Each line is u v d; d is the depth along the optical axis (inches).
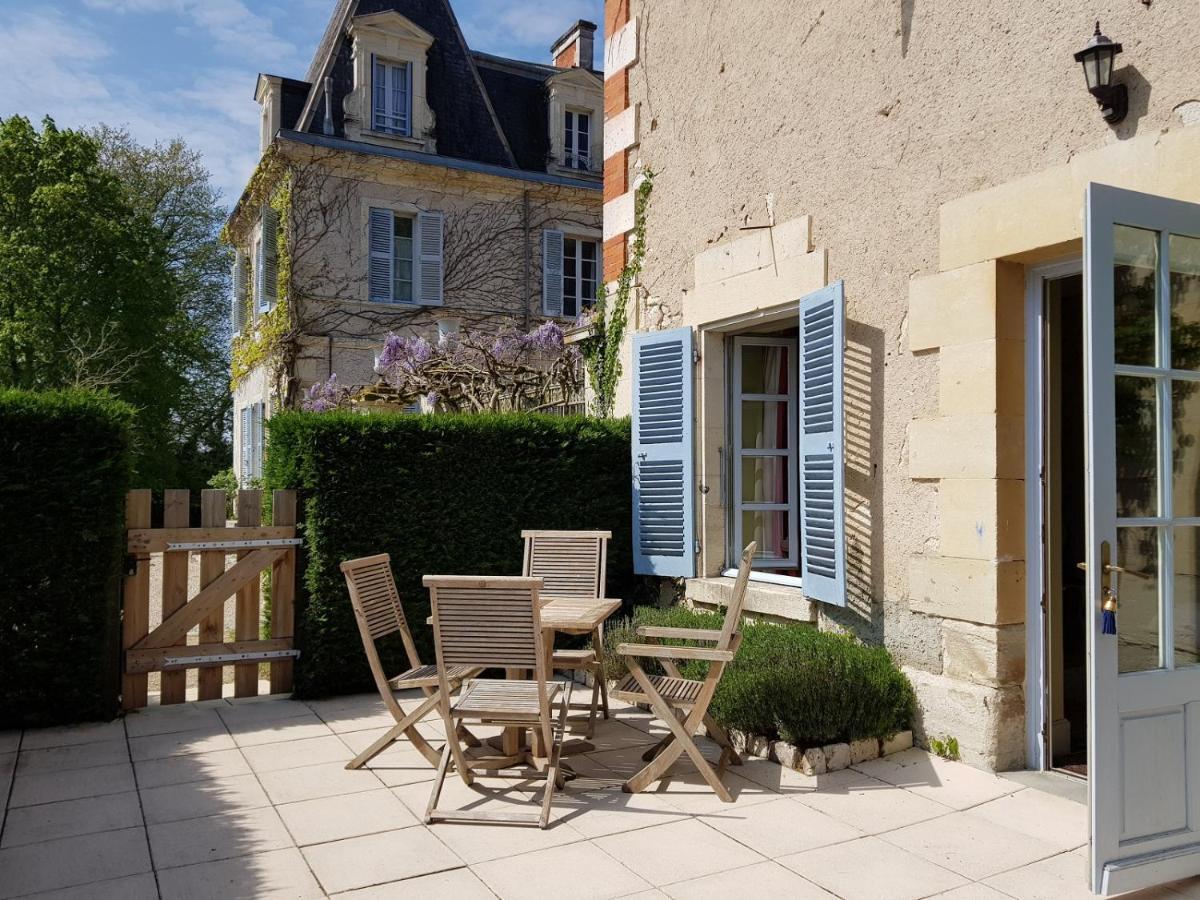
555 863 126.4
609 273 294.2
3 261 624.1
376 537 228.2
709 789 157.2
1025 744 167.5
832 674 170.4
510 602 142.0
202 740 186.9
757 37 231.5
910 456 184.2
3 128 650.2
